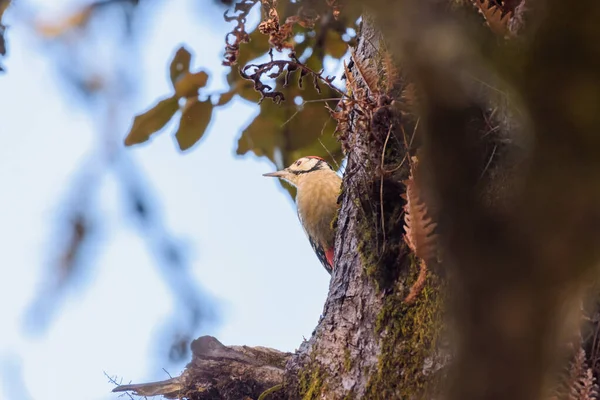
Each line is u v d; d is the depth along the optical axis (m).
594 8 2.36
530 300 2.33
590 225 2.32
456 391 2.35
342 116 7.23
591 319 5.29
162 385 7.68
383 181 6.75
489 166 3.48
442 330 5.96
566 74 2.39
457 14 2.83
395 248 6.62
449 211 2.57
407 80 6.06
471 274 2.42
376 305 6.62
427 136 2.61
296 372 7.08
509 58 2.54
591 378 5.09
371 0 2.47
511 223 2.41
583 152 2.35
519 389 2.27
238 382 7.46
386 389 6.18
